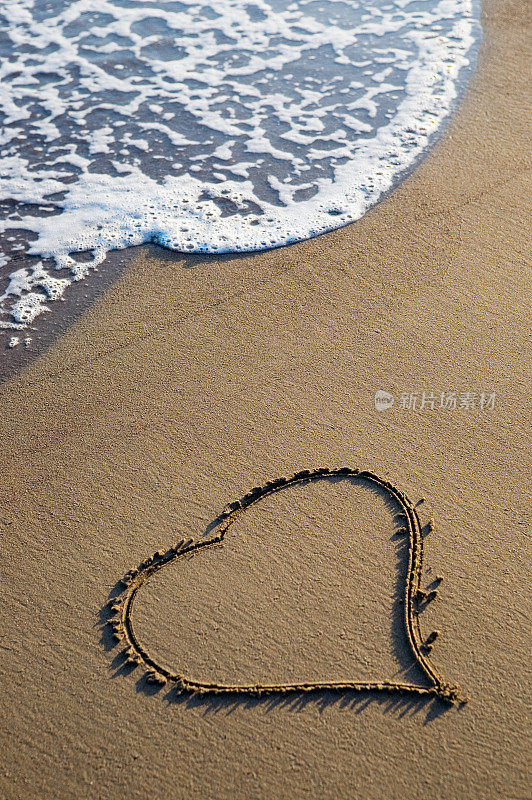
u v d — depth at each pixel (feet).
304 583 9.70
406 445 11.30
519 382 12.16
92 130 18.98
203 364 12.84
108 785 8.07
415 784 7.91
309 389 12.28
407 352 12.80
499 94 19.24
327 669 8.86
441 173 16.85
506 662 8.77
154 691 8.77
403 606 9.39
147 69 21.09
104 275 14.90
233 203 16.57
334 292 14.10
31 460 11.45
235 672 8.89
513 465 10.93
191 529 10.38
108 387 12.55
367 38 21.86
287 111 19.34
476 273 14.25
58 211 16.58
